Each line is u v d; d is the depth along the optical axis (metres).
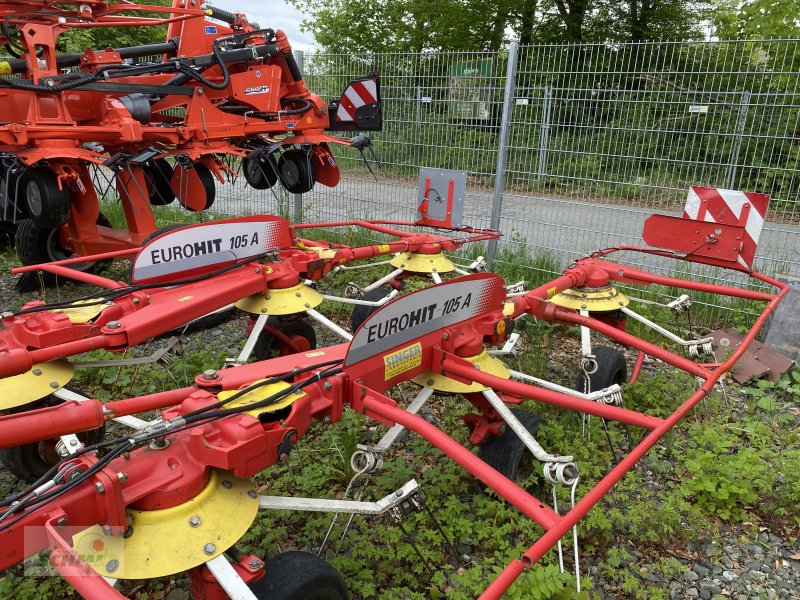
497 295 3.60
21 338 3.36
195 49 6.85
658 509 3.54
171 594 2.87
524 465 3.64
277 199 9.20
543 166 7.57
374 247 5.34
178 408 2.55
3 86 5.17
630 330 6.22
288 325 4.85
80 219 6.31
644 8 20.80
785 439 4.39
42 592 2.82
